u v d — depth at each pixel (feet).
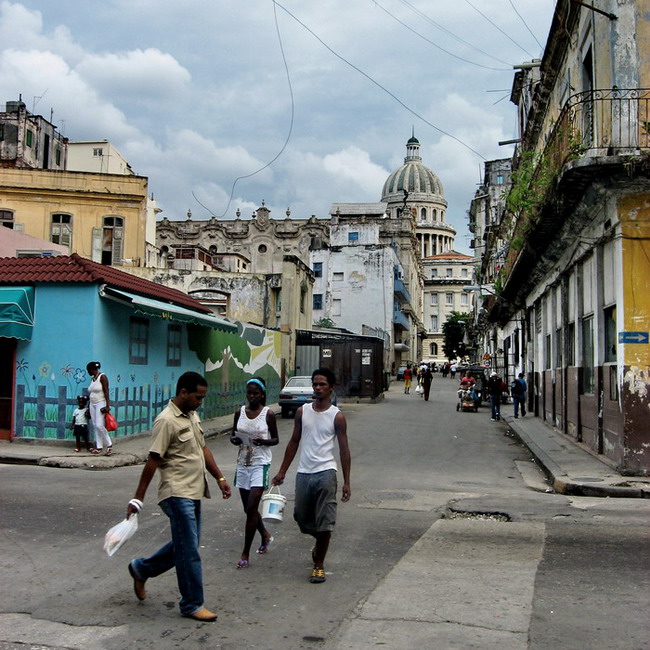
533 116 82.58
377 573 21.56
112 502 31.27
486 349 203.41
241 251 305.73
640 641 16.15
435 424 78.69
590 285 50.90
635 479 38.70
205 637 16.40
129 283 55.47
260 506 23.79
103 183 119.55
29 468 41.86
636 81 41.16
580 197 44.45
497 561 22.91
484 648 15.75
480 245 232.32
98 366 46.80
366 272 203.41
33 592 19.43
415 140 486.79
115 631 16.74
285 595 19.47
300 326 124.06
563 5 53.16
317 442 21.22
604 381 46.26
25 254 74.90
